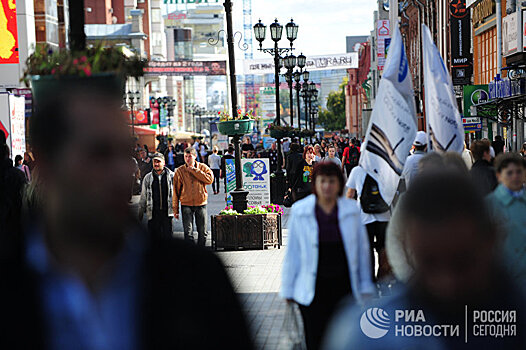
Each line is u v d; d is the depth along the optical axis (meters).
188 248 4.24
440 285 3.87
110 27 148.12
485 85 54.31
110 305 4.19
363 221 17.12
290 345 13.08
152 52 192.12
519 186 10.82
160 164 23.34
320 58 116.00
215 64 121.88
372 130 17.08
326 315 11.30
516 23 45.59
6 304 4.14
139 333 4.16
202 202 25.06
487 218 3.86
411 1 97.56
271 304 17.22
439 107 17.17
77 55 5.06
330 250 11.24
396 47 17.11
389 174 17.02
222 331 4.16
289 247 11.51
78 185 4.14
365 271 11.38
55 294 4.17
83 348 4.17
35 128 4.14
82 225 4.15
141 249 4.21
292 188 34.25
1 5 42.56
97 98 4.24
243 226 27.78
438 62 17.25
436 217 3.80
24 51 51.28
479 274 3.87
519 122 52.59
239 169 29.66
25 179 11.34
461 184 3.87
